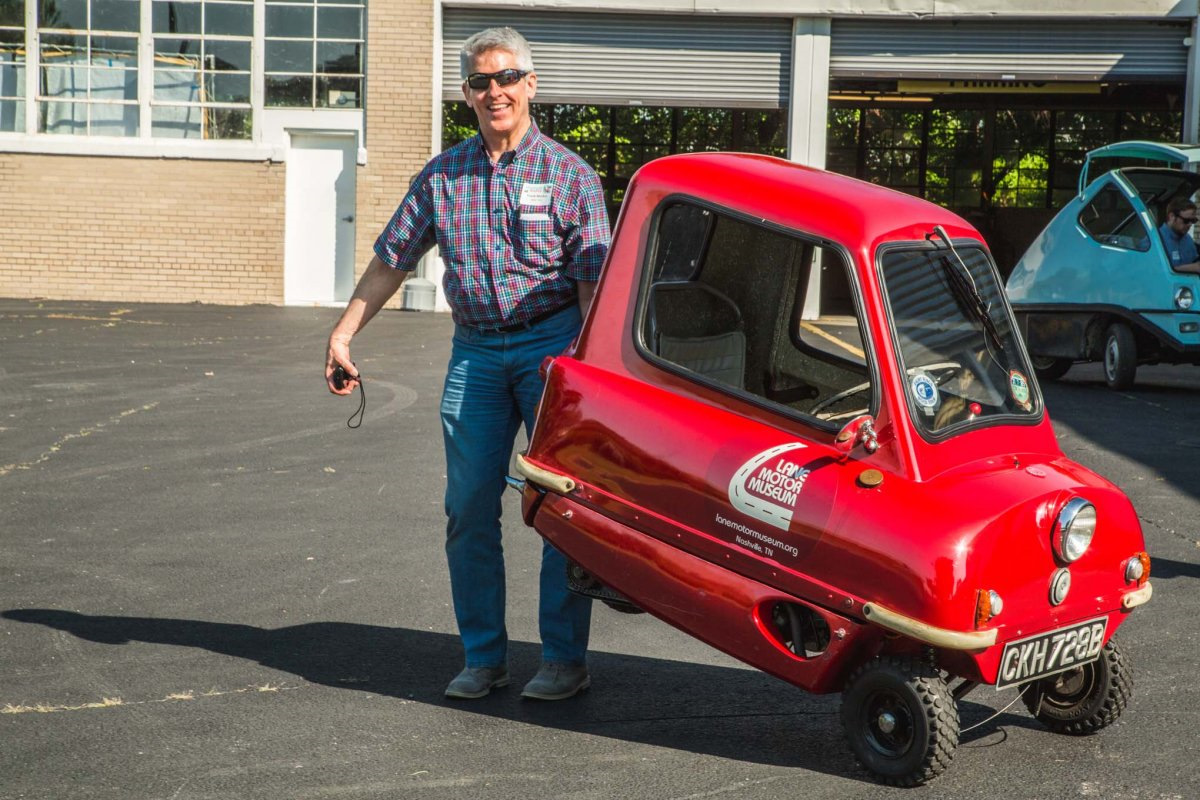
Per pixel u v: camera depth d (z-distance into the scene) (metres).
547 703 4.63
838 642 3.90
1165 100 23.95
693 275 4.44
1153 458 9.79
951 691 4.12
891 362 3.96
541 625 4.69
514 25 20.41
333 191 20.67
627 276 4.42
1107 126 24.61
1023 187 24.97
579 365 4.47
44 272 20.39
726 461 4.10
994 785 4.00
